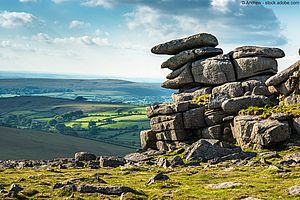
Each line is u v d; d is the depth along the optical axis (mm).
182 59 111750
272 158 66938
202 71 108000
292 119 79625
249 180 46969
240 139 81625
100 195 40031
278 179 46969
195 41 112312
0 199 37750
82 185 42250
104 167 72125
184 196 38438
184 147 86812
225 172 55438
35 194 41312
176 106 93438
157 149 96188
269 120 79625
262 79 102688
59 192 41344
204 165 66938
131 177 55562
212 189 42188
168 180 49062
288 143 76250
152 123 97125
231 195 37812
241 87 98312
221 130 89250
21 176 58188
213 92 103188
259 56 104000
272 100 93250
